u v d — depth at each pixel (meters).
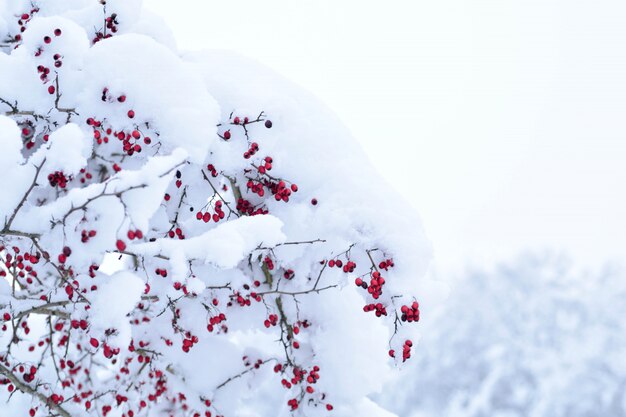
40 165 2.54
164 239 2.89
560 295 15.96
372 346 3.97
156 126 3.04
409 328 3.57
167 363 4.07
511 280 17.00
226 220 3.77
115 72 3.02
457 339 16.42
